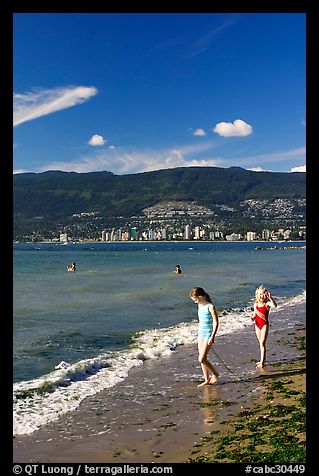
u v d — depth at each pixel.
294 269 44.53
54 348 11.81
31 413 7.36
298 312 18.42
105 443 6.20
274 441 5.81
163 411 7.41
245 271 41.59
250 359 10.72
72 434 6.53
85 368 9.84
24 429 6.71
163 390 8.55
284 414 6.84
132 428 6.70
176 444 6.08
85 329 14.36
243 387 8.53
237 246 163.38
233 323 15.78
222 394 8.18
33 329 14.22
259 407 7.34
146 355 11.28
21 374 9.50
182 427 6.68
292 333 14.01
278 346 12.12
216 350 11.77
